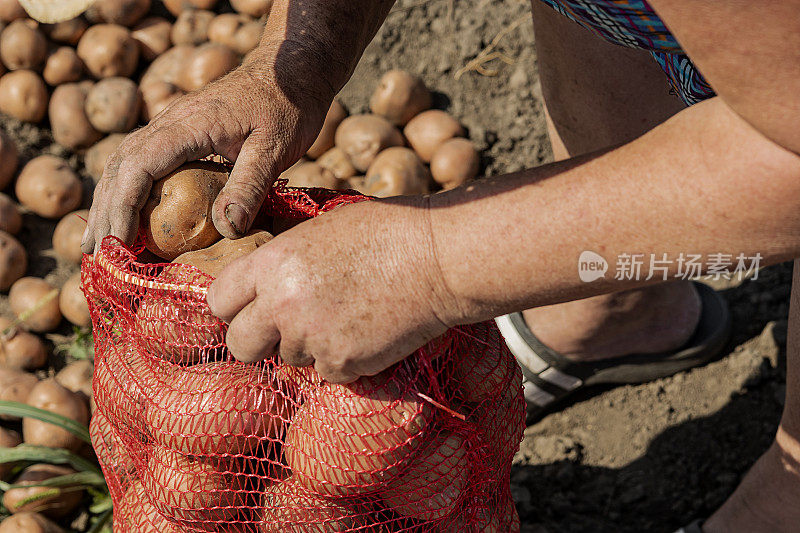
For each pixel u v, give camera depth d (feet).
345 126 10.27
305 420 4.10
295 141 4.80
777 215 3.04
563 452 7.98
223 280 3.74
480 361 4.54
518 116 10.77
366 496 4.39
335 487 4.14
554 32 5.94
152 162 4.41
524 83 11.02
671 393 8.36
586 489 7.82
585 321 7.48
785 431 5.85
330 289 3.52
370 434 3.99
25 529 6.94
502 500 5.05
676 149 3.13
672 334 7.97
